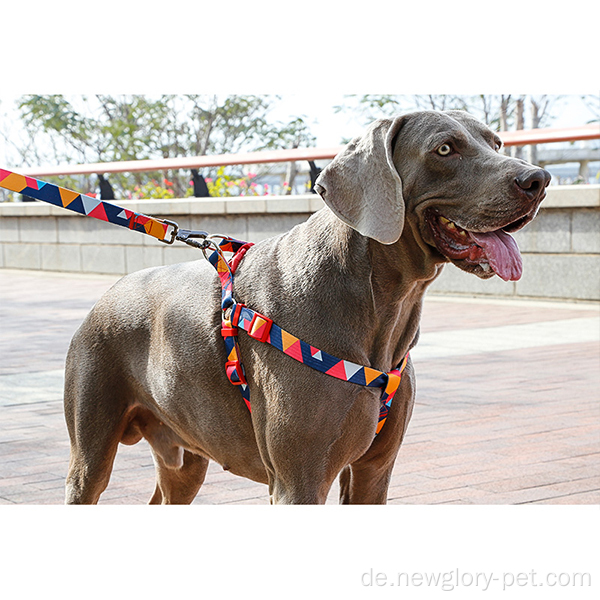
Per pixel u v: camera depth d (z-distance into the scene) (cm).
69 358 303
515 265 232
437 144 236
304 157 1078
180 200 1171
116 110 2175
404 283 248
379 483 278
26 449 438
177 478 326
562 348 680
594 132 888
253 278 262
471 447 434
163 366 277
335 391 242
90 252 1316
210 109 2105
